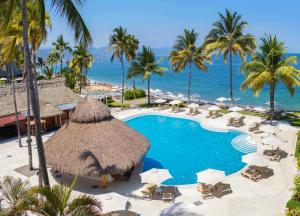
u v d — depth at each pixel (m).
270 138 28.23
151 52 54.97
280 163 26.78
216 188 22.16
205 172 21.94
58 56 79.62
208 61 52.97
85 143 23.61
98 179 24.44
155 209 20.11
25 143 35.38
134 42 52.78
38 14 16.06
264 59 37.28
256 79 35.19
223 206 20.06
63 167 22.75
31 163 27.39
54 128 41.41
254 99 70.44
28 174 26.55
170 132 40.00
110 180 24.11
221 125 40.62
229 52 48.59
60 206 11.76
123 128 26.23
